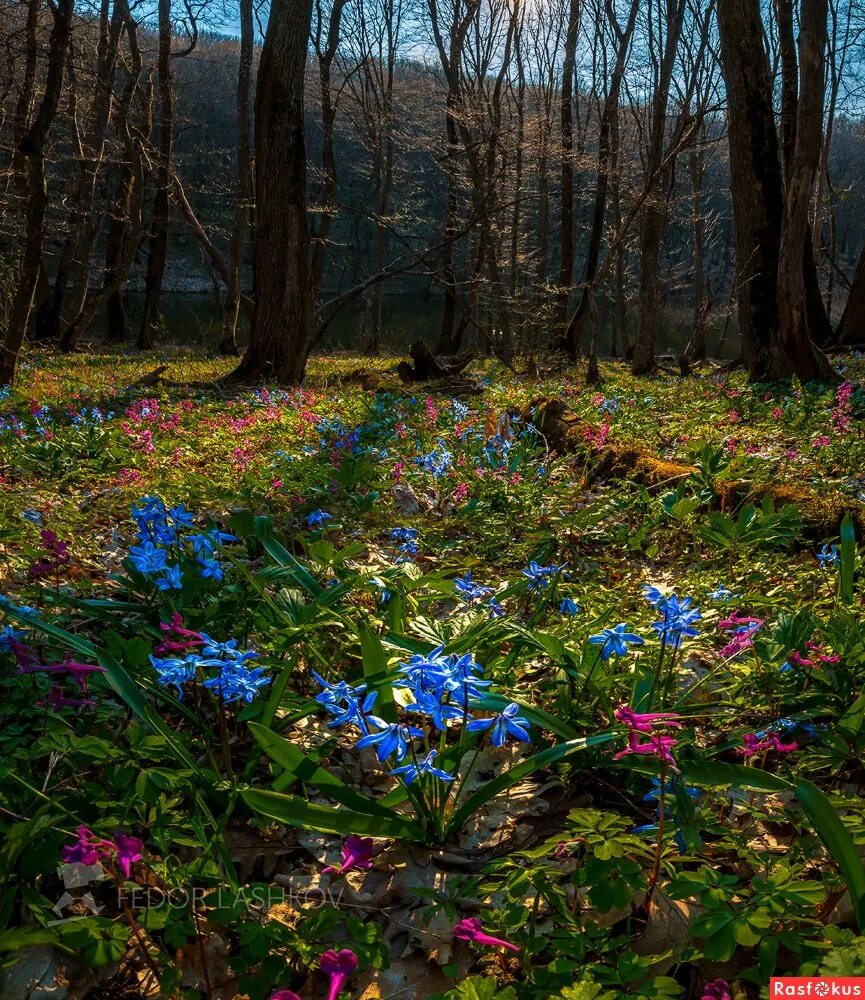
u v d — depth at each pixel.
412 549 4.33
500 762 2.83
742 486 5.34
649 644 3.23
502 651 3.46
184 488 6.08
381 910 2.17
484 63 26.09
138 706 2.35
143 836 2.35
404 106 26.92
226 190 23.89
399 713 3.08
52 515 5.21
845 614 3.33
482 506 5.73
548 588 3.91
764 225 11.98
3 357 11.67
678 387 12.99
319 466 6.76
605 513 5.31
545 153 22.22
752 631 2.96
